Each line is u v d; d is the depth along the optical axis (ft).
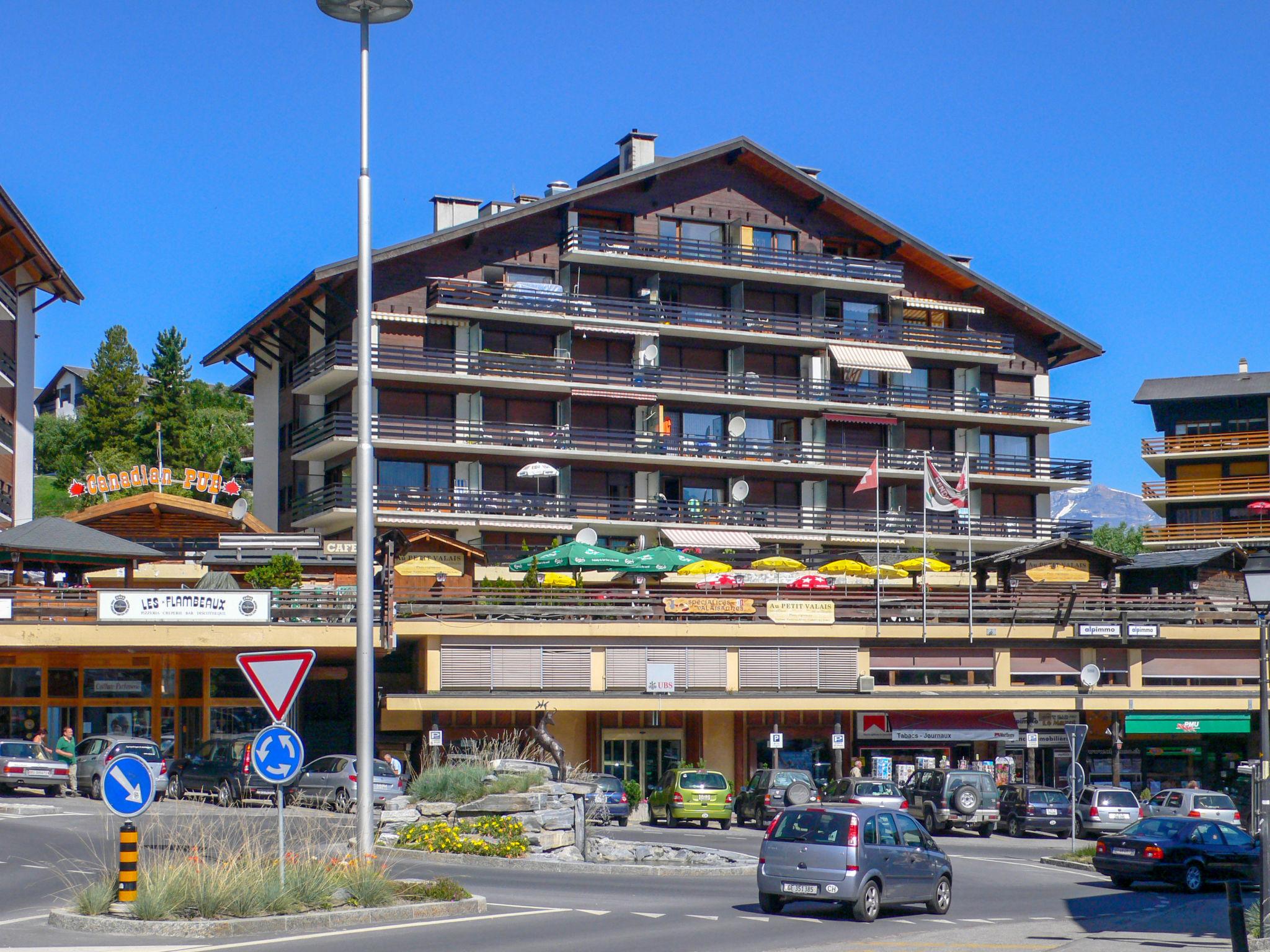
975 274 240.94
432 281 208.13
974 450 241.96
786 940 62.85
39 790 138.10
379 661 166.30
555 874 89.35
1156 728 179.73
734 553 220.84
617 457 215.10
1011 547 237.04
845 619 172.45
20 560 146.51
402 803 99.76
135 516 172.96
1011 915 79.56
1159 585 198.80
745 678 167.32
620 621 163.22
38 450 336.08
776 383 227.40
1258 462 279.90
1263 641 93.09
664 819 148.56
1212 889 98.12
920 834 78.79
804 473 228.84
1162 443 283.59
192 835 72.33
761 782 146.61
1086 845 127.85
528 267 215.10
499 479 212.43
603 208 220.02
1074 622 179.42
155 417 306.96
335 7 71.61
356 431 204.33
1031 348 249.96
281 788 60.23
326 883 63.05
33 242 179.73
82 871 70.95
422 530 199.62
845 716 175.22
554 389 212.64
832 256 233.96
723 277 225.56
